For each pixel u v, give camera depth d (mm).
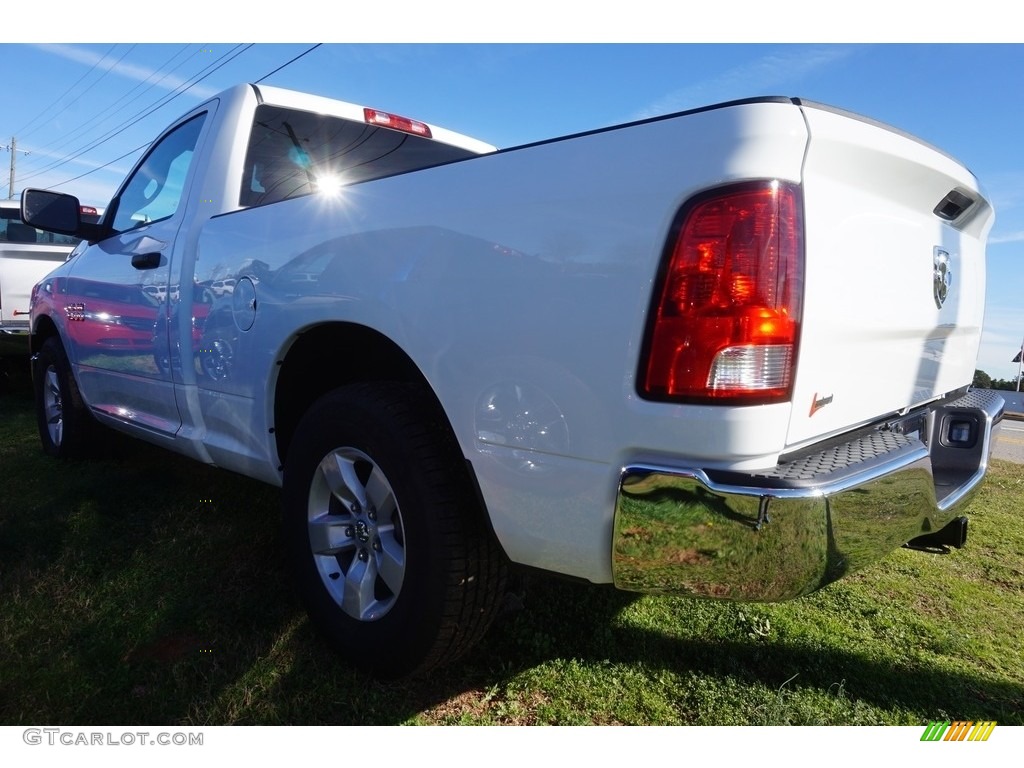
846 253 1711
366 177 3541
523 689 2166
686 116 1528
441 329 1859
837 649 2465
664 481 1495
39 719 1950
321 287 2191
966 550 3590
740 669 2307
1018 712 2164
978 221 2643
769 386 1480
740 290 1446
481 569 1942
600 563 1658
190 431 3000
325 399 2230
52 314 4246
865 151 1681
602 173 1590
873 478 1638
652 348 1499
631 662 2324
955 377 2775
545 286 1649
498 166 1788
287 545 2436
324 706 2049
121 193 3836
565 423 1635
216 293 2682
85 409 4129
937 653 2492
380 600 2191
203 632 2375
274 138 3111
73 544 2988
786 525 1444
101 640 2301
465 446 1838
